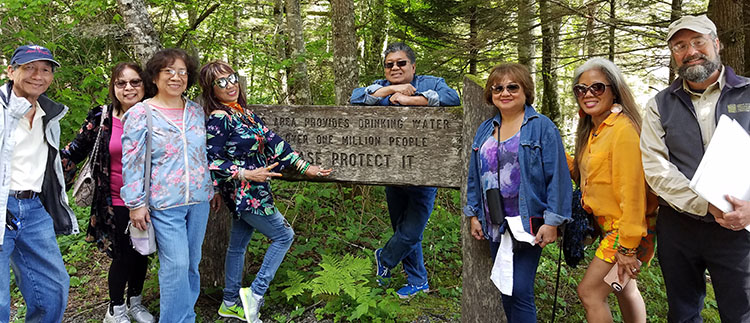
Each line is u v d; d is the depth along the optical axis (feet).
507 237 7.25
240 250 9.45
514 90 7.05
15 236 7.19
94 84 15.58
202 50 22.12
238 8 22.86
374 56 28.45
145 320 9.23
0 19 16.61
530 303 7.31
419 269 10.71
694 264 6.71
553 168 6.95
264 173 8.31
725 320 6.55
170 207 7.63
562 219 6.86
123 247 8.69
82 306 10.34
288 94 24.75
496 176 7.30
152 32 12.78
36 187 7.41
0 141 6.76
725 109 6.14
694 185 5.57
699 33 6.15
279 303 10.19
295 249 12.00
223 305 9.58
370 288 10.17
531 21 20.43
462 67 22.81
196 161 7.94
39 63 7.07
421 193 9.86
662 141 6.51
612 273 6.92
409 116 8.95
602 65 7.09
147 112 7.55
